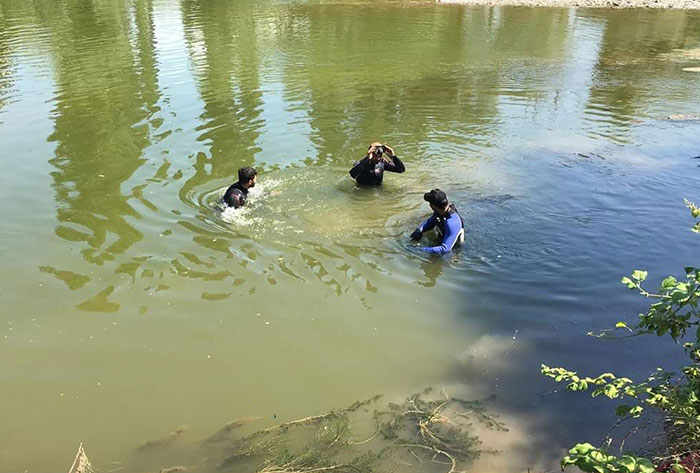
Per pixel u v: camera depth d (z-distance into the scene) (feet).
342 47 64.95
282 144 34.17
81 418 14.24
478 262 21.71
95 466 12.78
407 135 36.42
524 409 14.39
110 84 46.96
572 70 55.21
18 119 38.09
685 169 30.71
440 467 12.55
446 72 53.93
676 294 11.34
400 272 21.03
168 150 32.73
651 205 26.32
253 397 14.94
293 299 19.22
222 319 18.12
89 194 26.96
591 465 9.51
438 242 23.16
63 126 36.78
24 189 27.40
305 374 15.80
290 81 49.42
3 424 14.05
